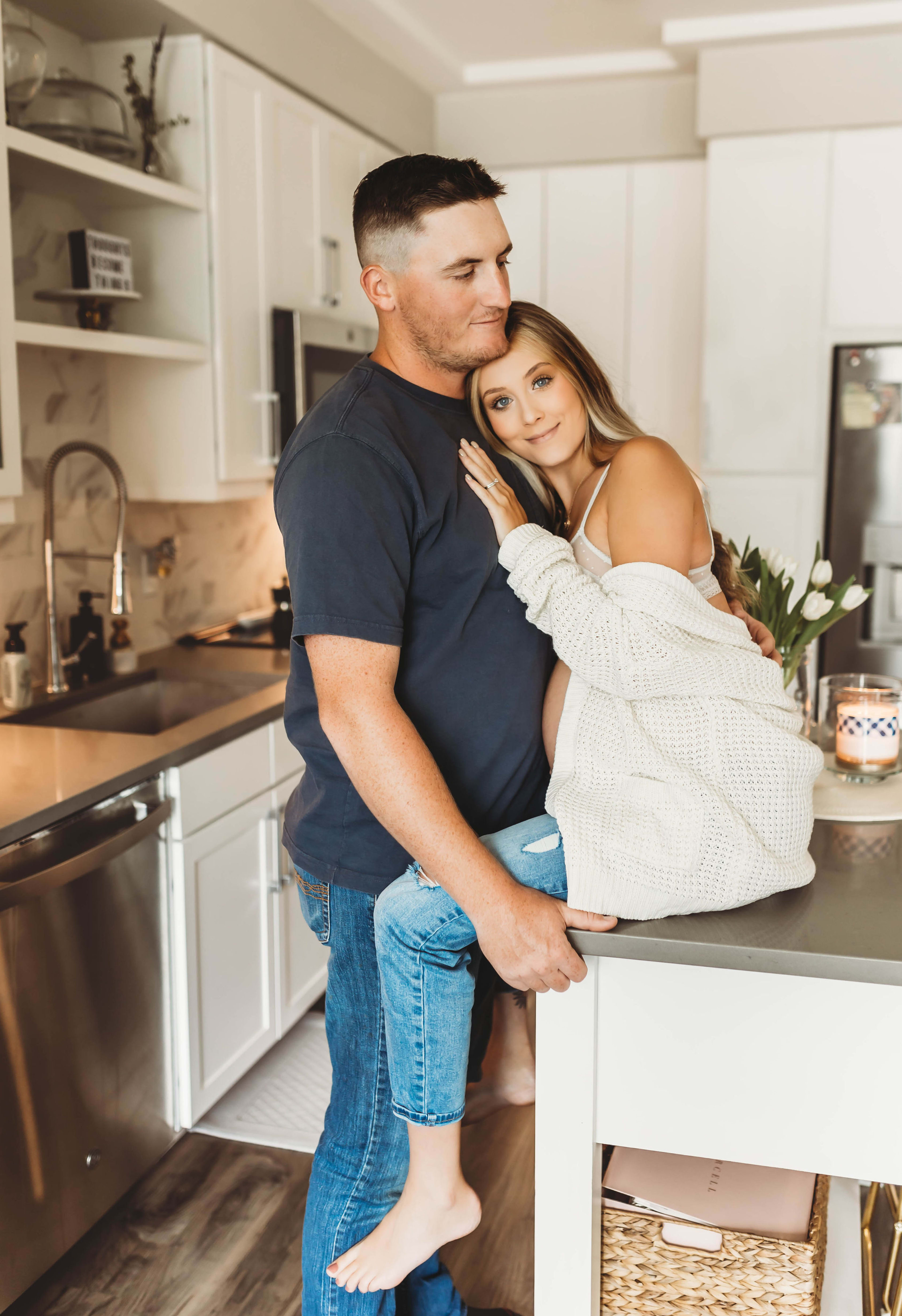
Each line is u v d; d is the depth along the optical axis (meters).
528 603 1.35
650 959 1.19
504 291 1.38
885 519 3.87
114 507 2.96
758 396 3.96
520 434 1.51
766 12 3.61
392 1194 1.52
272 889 2.62
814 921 1.21
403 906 1.32
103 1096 2.05
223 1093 2.44
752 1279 1.33
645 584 1.27
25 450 2.64
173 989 2.28
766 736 1.27
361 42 3.60
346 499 1.27
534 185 4.32
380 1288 1.40
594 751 1.30
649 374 4.33
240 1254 2.07
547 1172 1.34
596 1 3.49
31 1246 1.87
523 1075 1.84
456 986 1.32
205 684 2.90
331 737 1.28
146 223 2.79
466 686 1.41
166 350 2.61
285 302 3.13
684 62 3.95
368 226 1.38
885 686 1.80
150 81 2.67
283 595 3.23
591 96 4.20
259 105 2.93
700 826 1.22
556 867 1.30
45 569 2.55
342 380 1.44
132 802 2.08
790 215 3.83
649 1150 1.37
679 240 4.21
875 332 3.82
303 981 2.81
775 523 4.02
